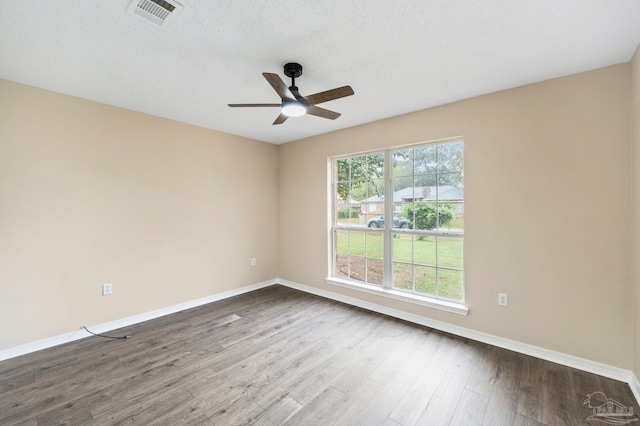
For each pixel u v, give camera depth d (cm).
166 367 232
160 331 298
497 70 224
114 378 217
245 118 343
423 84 249
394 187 345
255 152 445
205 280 383
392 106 300
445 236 304
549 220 240
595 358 221
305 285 439
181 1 149
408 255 333
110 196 301
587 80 223
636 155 198
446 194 305
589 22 166
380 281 359
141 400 193
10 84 244
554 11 157
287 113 218
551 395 196
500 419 175
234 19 164
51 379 215
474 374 221
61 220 271
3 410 182
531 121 247
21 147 250
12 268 247
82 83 250
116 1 150
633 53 199
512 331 257
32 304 256
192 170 369
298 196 448
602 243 219
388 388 205
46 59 209
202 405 188
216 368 230
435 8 155
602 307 219
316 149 420
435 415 179
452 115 289
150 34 180
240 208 425
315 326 309
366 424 172
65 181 273
